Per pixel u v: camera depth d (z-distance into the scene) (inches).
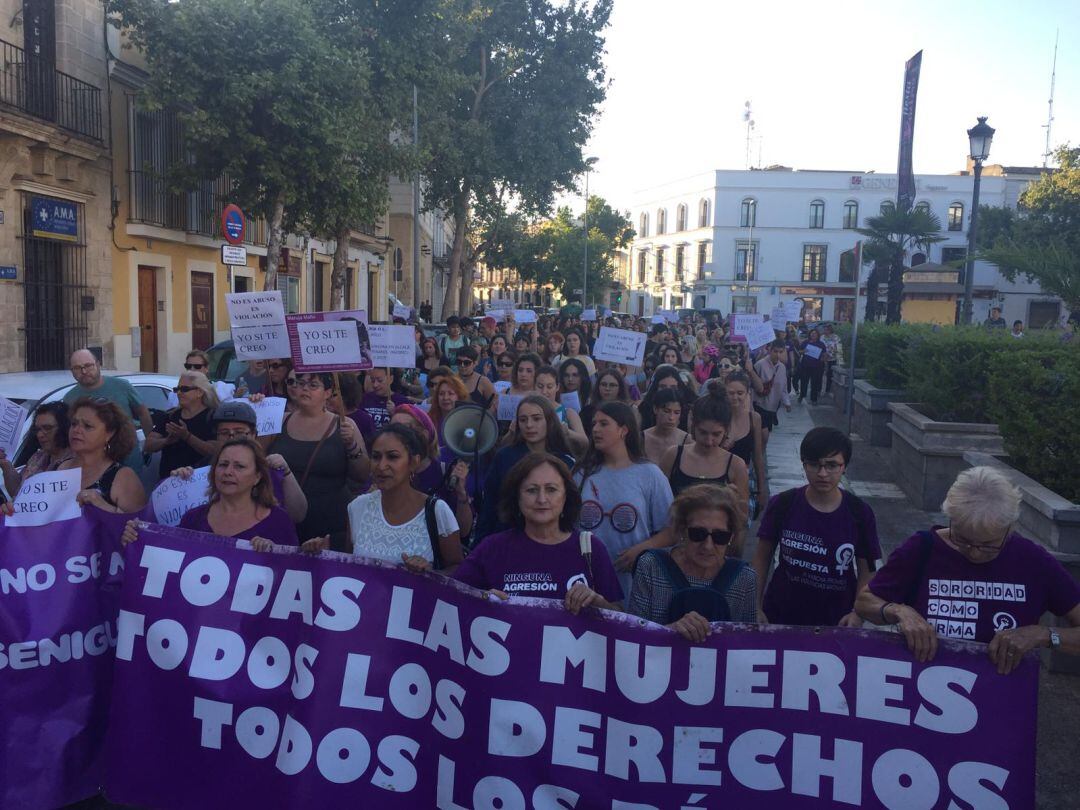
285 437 237.9
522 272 2874.0
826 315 2994.6
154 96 655.8
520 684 144.2
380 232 1627.7
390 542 176.1
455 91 1245.1
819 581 172.2
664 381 297.6
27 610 169.6
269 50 658.8
